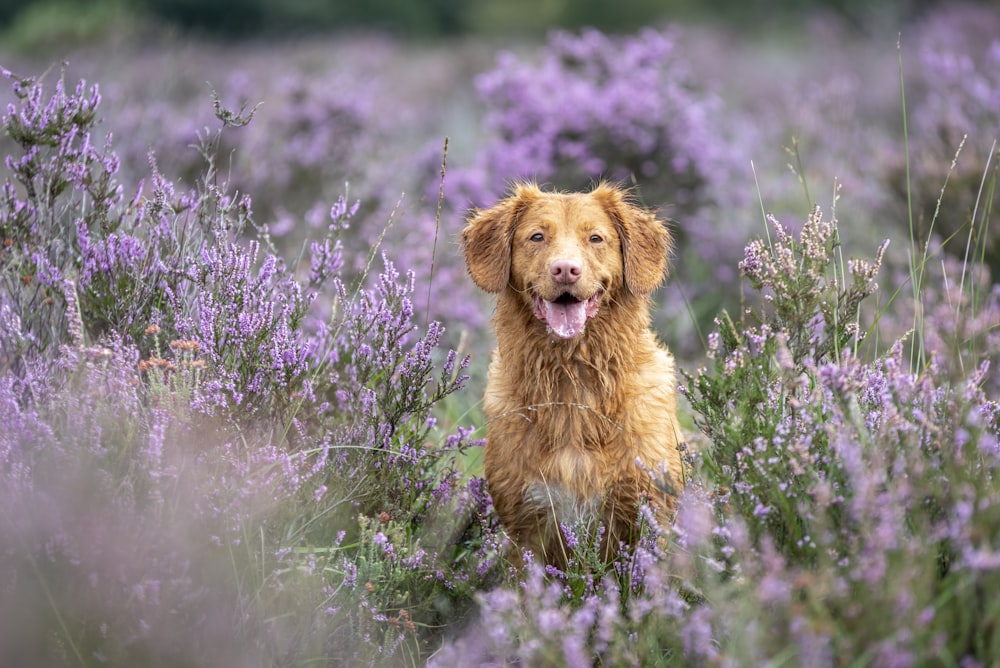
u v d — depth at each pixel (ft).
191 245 25.30
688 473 21.86
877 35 116.26
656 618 17.42
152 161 26.20
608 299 25.05
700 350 38.45
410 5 177.17
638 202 47.19
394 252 37.09
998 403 20.53
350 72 94.79
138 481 18.43
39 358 21.49
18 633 16.93
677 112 49.67
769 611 15.34
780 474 18.24
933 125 48.19
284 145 51.65
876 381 20.68
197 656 17.40
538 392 24.36
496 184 49.93
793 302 21.86
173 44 93.61
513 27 157.99
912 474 16.48
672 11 156.76
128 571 17.52
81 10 104.94
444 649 19.60
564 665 16.17
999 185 38.09
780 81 94.89
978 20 99.19
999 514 15.70
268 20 167.53
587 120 48.93
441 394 23.41
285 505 20.15
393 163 53.52
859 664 14.11
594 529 23.66
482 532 23.48
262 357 21.95
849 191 48.44
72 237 25.26
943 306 28.66
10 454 18.39
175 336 23.32
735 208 49.62
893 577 14.53
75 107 24.90
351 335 24.12
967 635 15.03
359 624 19.27
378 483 22.21
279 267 26.37
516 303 25.45
